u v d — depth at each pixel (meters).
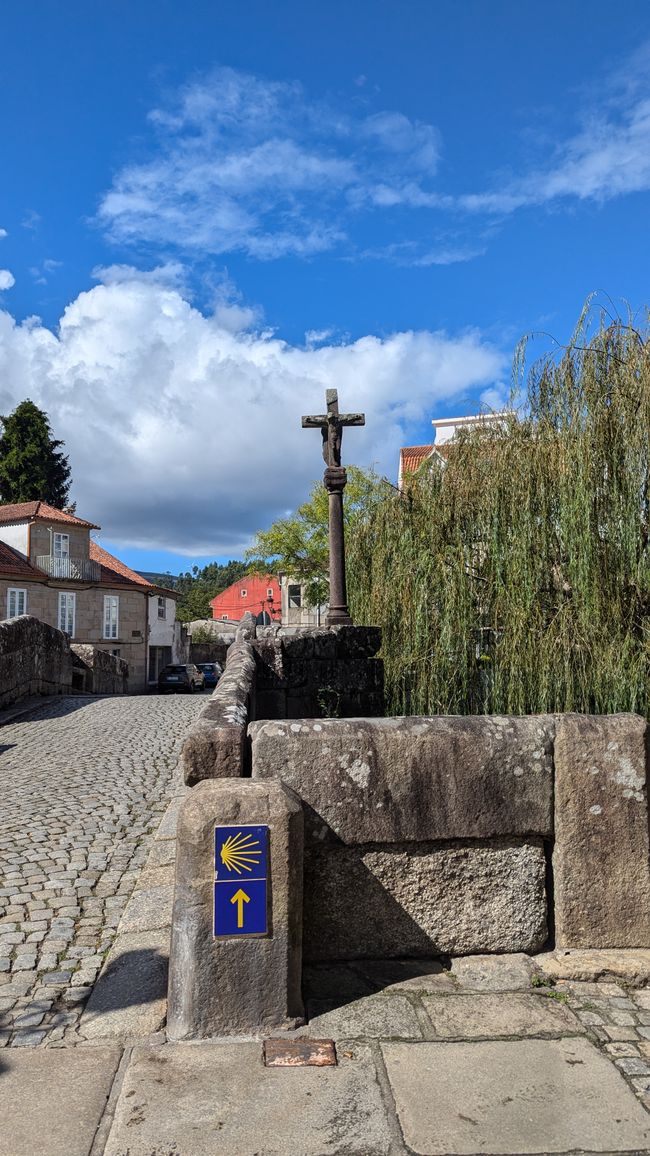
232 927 2.83
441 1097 2.47
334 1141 2.27
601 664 7.05
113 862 4.90
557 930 3.42
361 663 8.71
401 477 10.01
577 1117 2.38
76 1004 3.11
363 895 3.35
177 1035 2.81
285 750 3.26
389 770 3.30
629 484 7.12
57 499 53.22
